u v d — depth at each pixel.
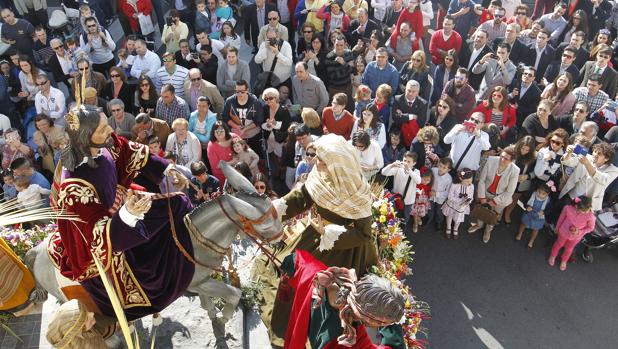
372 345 3.03
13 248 4.68
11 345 4.40
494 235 7.82
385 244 5.13
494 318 6.57
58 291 4.08
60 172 3.56
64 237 3.54
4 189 6.95
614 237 7.30
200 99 7.61
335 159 4.07
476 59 9.80
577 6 10.96
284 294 3.79
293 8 11.42
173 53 9.62
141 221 3.54
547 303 6.81
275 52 9.06
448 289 6.94
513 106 8.51
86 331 3.77
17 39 10.20
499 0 10.80
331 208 4.15
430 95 10.22
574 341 6.34
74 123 3.19
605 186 6.93
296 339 3.41
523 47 9.80
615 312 6.73
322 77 9.49
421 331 6.03
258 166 8.16
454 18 11.10
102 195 3.43
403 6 11.08
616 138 7.86
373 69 9.09
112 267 3.62
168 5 13.16
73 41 9.64
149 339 4.50
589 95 8.51
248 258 5.38
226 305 4.41
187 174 4.83
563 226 7.04
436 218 7.75
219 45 9.79
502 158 7.21
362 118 7.60
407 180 6.99
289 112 8.09
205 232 3.82
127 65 9.51
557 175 7.33
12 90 9.45
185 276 3.89
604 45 9.24
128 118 7.75
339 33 9.62
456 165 7.50
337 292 3.24
